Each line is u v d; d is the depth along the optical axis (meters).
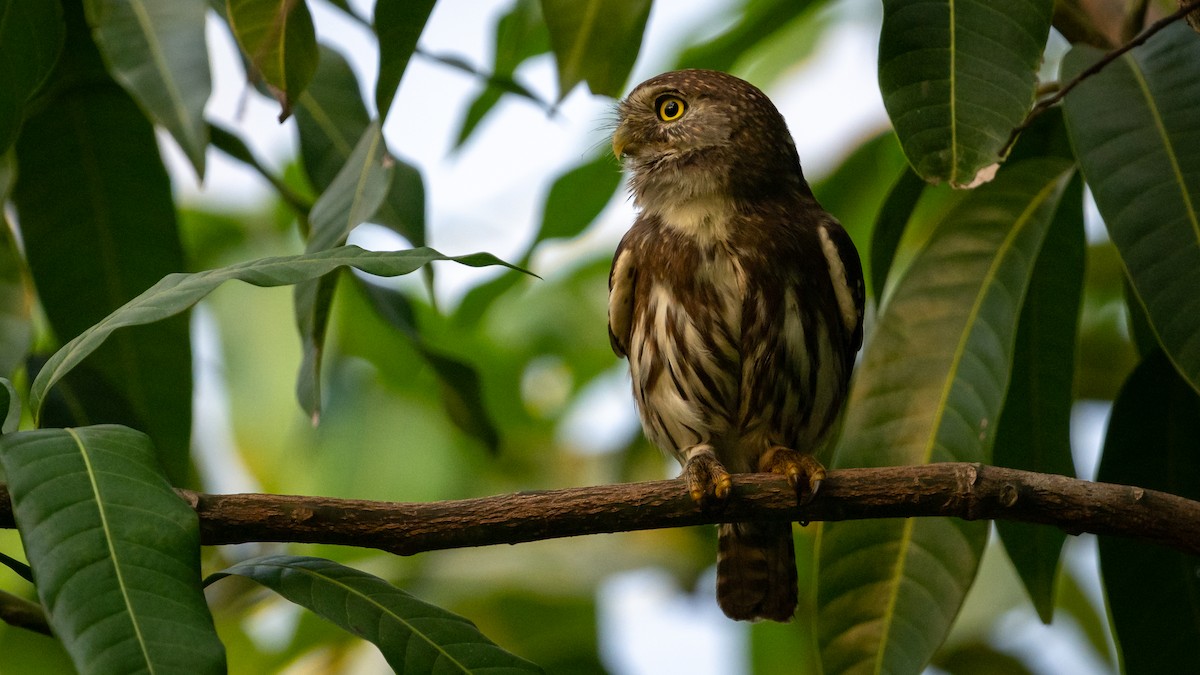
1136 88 7.47
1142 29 8.10
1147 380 8.39
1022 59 6.57
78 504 5.23
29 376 9.07
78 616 4.92
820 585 8.19
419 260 5.76
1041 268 8.84
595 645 12.02
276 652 11.89
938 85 6.57
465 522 6.69
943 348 8.16
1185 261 6.97
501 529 6.75
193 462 11.02
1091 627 12.70
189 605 5.05
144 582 5.05
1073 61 7.62
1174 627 8.23
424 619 6.28
